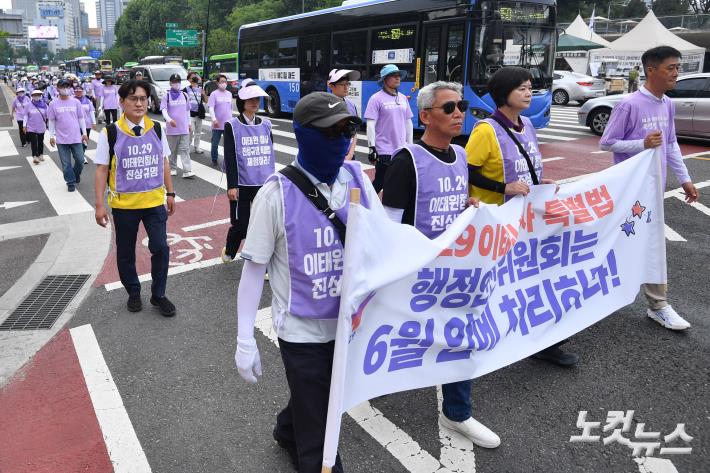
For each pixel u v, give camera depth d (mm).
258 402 3475
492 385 3584
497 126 3252
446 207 2795
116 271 5844
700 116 12125
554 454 2951
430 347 2627
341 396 2012
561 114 19922
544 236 3396
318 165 2066
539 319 3365
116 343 4270
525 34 12227
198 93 12891
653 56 4039
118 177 4434
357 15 15148
